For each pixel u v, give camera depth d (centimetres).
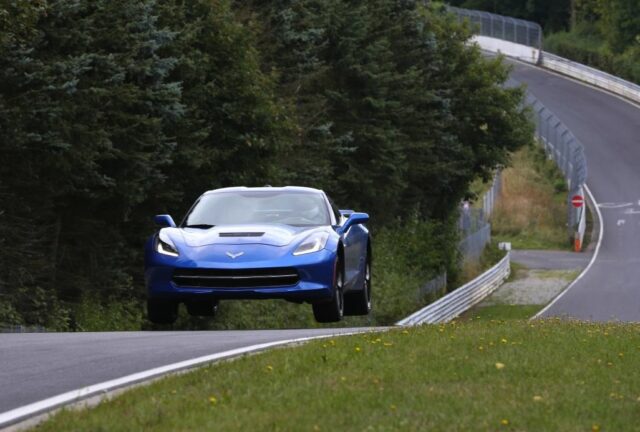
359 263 4409
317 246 3875
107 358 2630
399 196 12062
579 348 2759
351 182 10300
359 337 2956
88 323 5953
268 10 9069
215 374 2264
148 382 2258
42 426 1808
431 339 2889
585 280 14450
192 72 6956
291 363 2395
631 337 3158
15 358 2627
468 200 14638
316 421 1794
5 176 5669
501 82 13662
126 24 5956
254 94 7369
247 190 4238
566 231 19900
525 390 2091
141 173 6159
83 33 5575
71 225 6438
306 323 7950
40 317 5769
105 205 6525
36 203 5953
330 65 9675
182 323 6681
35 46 5331
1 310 5319
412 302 10812
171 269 3803
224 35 7325
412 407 1908
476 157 13600
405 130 11619
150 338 3130
